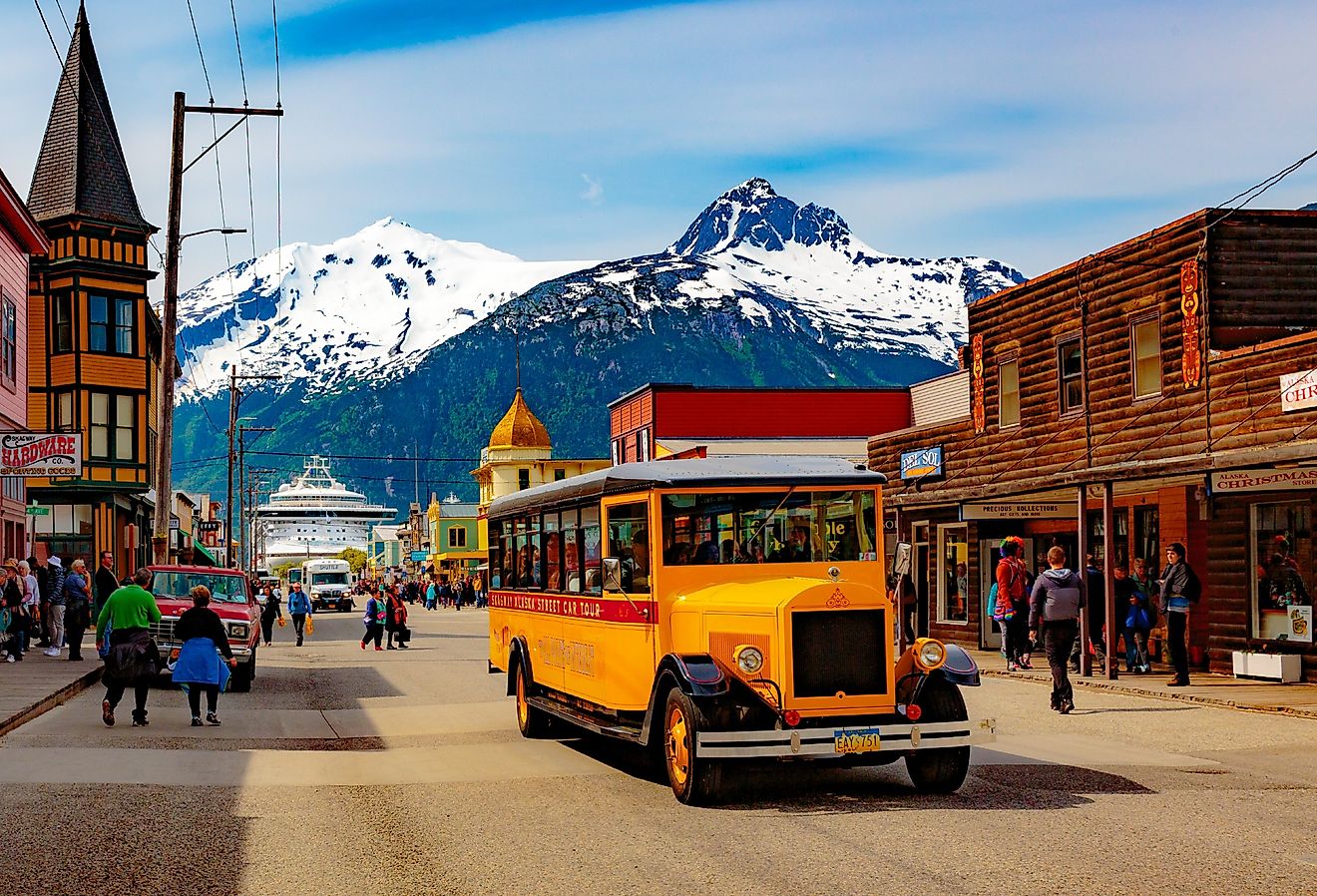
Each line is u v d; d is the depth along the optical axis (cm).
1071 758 1380
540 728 1645
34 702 1884
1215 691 1958
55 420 4722
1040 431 2820
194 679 1784
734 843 968
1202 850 923
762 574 1251
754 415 5981
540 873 884
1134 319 2486
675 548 1241
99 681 2489
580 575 1438
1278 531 2159
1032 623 1786
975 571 3114
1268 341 2155
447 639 4619
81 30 5009
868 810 1095
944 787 1167
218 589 2547
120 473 4775
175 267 3183
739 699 1120
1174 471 1988
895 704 1120
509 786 1261
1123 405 2522
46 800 1159
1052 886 822
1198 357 2291
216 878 876
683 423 5950
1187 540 2377
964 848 935
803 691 1099
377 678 2708
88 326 4734
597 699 1380
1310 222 2327
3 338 3338
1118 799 1135
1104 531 2200
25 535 3756
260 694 2347
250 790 1235
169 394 3198
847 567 1266
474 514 14600
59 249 4747
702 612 1184
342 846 978
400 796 1205
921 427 3375
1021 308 2897
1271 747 1447
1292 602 2127
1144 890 811
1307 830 995
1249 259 2306
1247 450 1992
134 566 5316
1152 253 2428
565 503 1491
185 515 8738
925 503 2730
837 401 5997
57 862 919
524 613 1680
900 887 823
